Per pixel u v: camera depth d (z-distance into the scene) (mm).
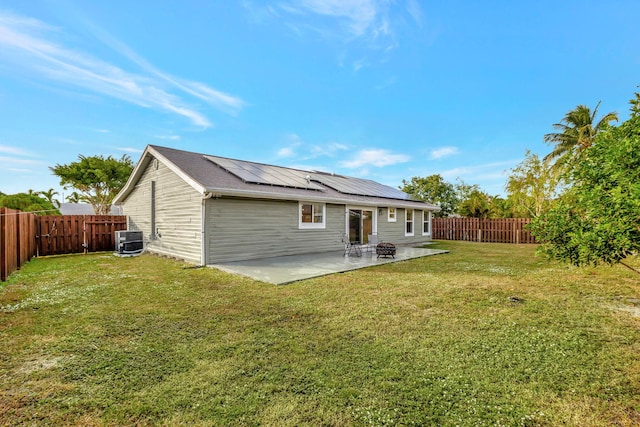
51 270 7906
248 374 2783
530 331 3803
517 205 19375
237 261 9258
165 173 10625
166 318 4242
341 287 6078
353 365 2939
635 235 2291
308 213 11539
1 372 2816
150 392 2508
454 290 5867
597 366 2938
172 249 10203
